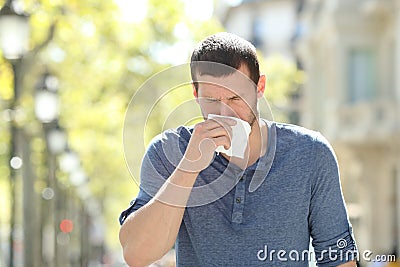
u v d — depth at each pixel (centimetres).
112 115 3072
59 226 3538
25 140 2495
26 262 2539
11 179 1992
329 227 483
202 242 475
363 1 3719
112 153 3766
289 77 4072
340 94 3712
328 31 3894
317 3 4356
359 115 3600
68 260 3956
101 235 6194
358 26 3694
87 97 3011
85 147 3609
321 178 480
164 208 446
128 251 452
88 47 2781
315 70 4462
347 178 3834
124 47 2797
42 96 2194
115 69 2856
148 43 2841
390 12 3447
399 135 3309
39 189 2875
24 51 1784
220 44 454
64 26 2186
